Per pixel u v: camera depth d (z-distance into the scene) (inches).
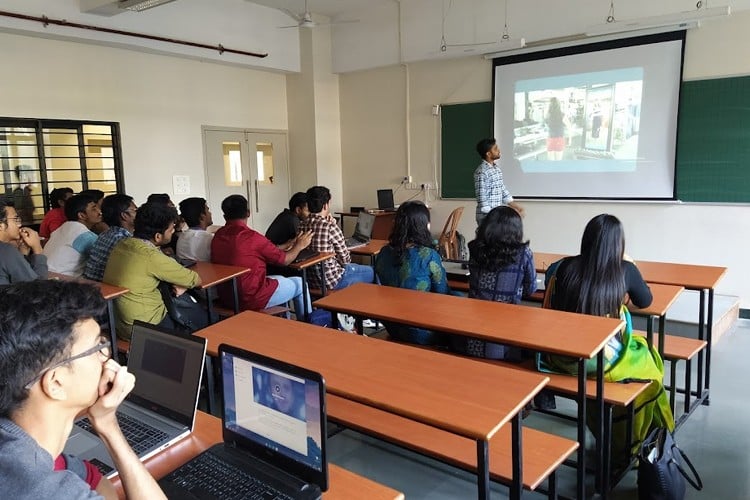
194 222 165.0
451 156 256.5
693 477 93.0
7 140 191.2
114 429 40.4
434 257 115.5
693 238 196.5
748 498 87.4
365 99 283.6
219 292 147.4
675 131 195.5
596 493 87.1
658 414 93.3
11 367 30.6
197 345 59.6
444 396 60.5
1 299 32.0
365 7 267.9
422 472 97.7
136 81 226.5
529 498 88.9
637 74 200.8
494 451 73.0
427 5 249.8
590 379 90.2
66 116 205.2
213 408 94.0
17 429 31.2
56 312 32.4
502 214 102.5
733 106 183.2
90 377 34.6
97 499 32.1
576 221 224.2
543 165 229.6
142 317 116.6
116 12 196.2
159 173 238.5
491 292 103.8
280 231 185.2
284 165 296.0
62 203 185.3
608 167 212.5
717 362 146.2
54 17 188.4
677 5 187.8
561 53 217.6
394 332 112.7
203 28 236.7
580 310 91.0
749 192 183.5
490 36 233.3
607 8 202.5
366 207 292.2
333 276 162.7
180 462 54.3
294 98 290.5
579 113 216.8
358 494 49.2
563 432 110.0
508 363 97.6
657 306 97.4
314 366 70.4
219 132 262.2
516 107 233.3
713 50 184.5
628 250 211.6
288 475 49.3
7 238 110.1
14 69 189.9
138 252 115.0
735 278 189.2
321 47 282.2
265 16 262.8
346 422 81.7
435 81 256.2
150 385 62.9
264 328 88.1
